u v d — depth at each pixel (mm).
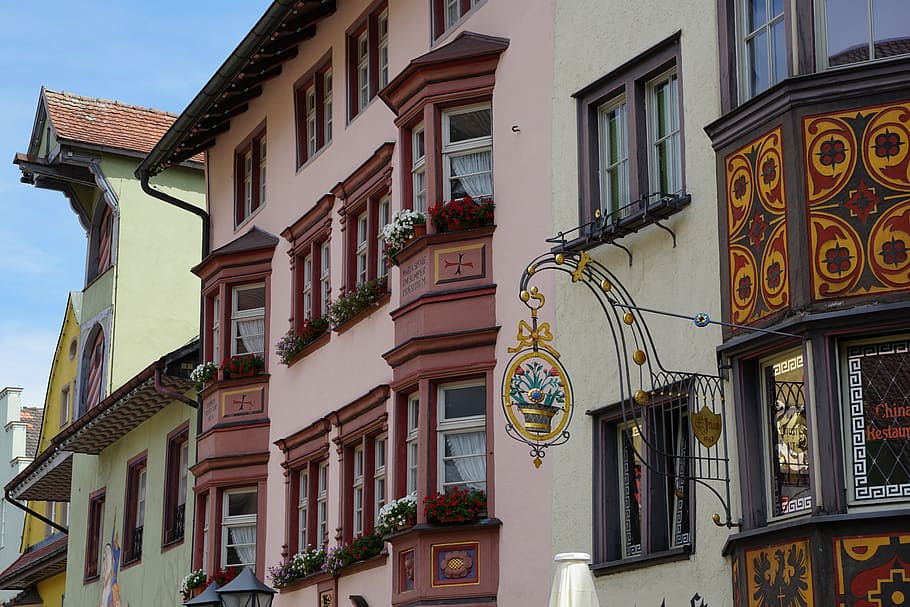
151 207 35281
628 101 16969
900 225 13133
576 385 17281
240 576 19172
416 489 20000
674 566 15305
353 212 23500
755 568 13789
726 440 14562
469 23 20594
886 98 13359
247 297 27031
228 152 28844
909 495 12953
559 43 18484
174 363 28141
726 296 14578
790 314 13602
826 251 13414
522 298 16219
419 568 18875
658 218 16016
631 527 16484
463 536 18641
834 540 12883
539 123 18672
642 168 16703
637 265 16484
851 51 13805
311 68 25453
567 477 17281
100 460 34688
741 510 14320
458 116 20172
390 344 21594
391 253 20531
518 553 17984
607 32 17594
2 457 49500
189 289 35312
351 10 24109
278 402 25578
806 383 13414
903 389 13180
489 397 18891
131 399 29875
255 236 26938
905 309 12953
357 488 22531
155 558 29938
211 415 26656
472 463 19172
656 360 15312
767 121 14062
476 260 19328
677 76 16281
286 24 24797
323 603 22766
